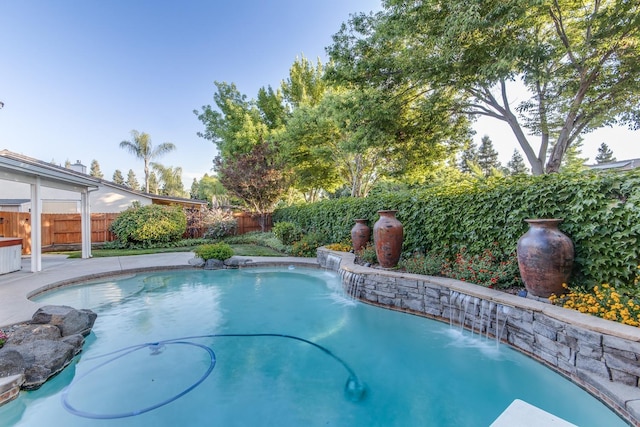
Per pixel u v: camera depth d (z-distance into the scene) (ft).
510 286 14.96
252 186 51.96
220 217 52.85
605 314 10.17
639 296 10.63
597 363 9.43
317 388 10.75
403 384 10.91
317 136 49.08
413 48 25.82
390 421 8.97
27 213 40.68
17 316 14.28
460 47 21.88
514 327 12.40
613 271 11.85
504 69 20.54
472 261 16.79
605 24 19.72
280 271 29.73
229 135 63.67
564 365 10.41
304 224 42.75
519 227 15.39
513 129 30.25
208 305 20.06
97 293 22.54
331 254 27.78
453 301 15.29
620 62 22.35
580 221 12.86
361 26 27.53
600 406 9.05
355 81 29.07
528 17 20.86
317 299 21.20
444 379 11.18
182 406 9.74
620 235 11.57
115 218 47.67
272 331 15.81
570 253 12.21
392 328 15.76
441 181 55.93
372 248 23.54
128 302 20.57
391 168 47.34
